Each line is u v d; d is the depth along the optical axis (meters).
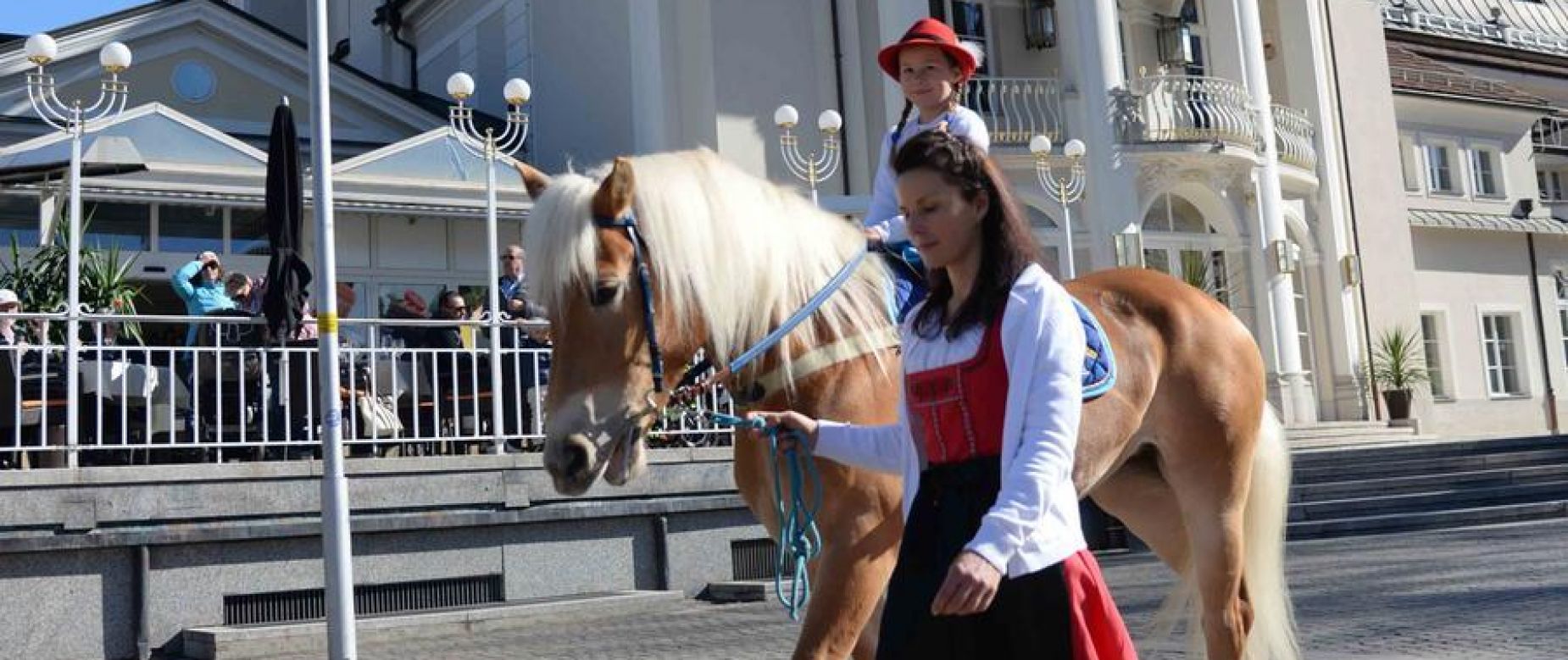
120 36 19.64
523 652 9.66
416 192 17.42
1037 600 3.14
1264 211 24.72
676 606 12.14
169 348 10.63
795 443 3.94
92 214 15.44
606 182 4.54
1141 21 25.28
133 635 10.19
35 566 9.88
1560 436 21.56
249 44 20.55
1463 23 34.47
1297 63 27.69
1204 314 5.53
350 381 11.18
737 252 4.75
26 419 10.53
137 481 10.30
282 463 10.88
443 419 12.30
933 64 5.37
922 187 3.33
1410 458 20.17
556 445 4.42
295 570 10.90
